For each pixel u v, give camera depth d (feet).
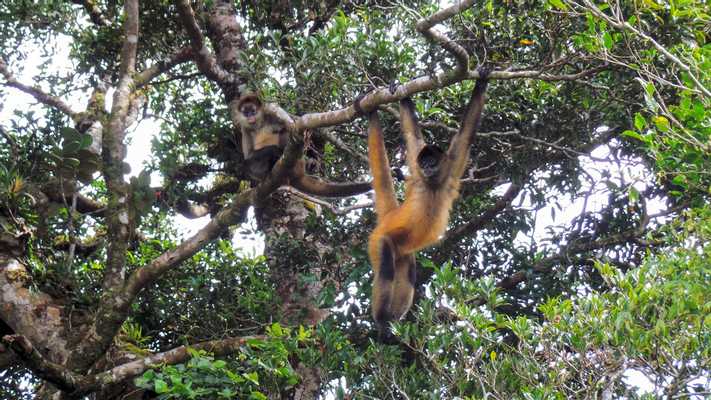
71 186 43.01
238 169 50.80
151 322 43.24
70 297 41.09
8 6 52.08
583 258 42.24
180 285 43.50
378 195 35.76
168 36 51.57
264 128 46.32
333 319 36.58
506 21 33.19
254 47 41.09
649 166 38.42
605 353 26.30
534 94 39.81
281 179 35.96
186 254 37.27
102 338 36.63
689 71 25.21
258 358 31.07
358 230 40.88
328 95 37.22
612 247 42.86
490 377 27.96
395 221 34.88
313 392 36.40
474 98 34.17
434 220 34.63
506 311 41.29
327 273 40.22
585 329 26.32
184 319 42.63
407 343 29.89
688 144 25.91
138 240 49.93
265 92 36.27
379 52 37.88
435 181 34.40
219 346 37.19
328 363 31.32
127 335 41.32
